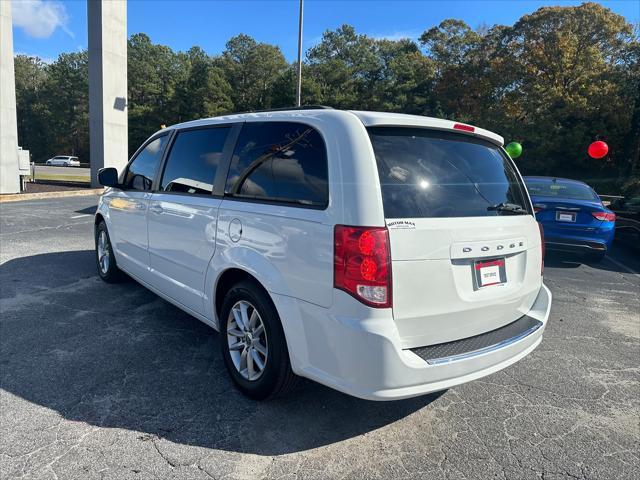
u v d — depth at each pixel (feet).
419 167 8.52
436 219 8.21
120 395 9.86
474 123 150.71
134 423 8.87
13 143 50.21
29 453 7.85
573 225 25.39
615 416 9.97
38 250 23.58
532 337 9.48
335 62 183.93
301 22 63.16
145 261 14.19
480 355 8.29
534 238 10.31
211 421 9.05
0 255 22.16
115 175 15.90
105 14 62.95
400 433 9.00
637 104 130.31
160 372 10.96
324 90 181.68
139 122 203.31
